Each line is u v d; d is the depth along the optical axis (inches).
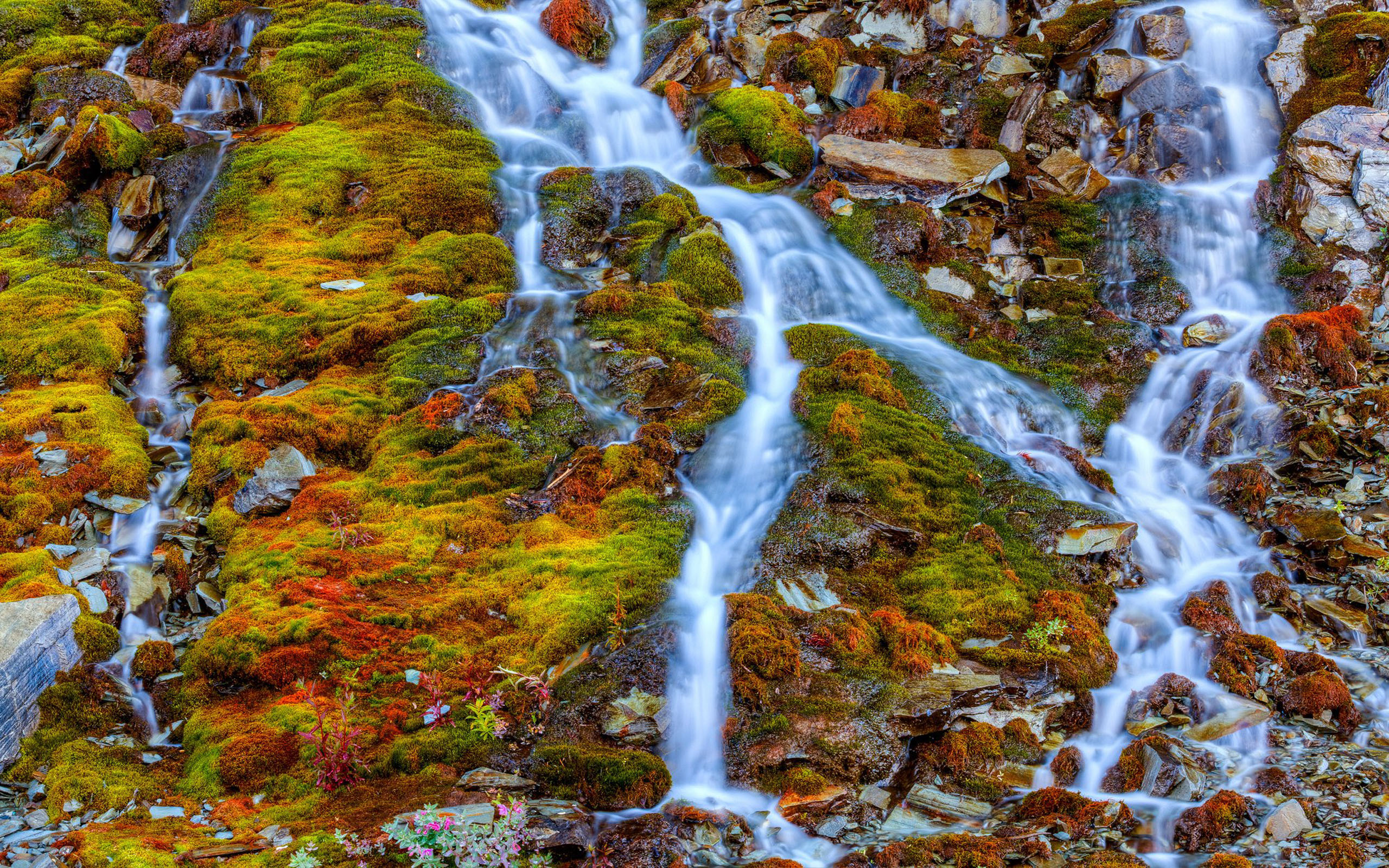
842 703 233.6
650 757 214.7
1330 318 375.6
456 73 478.3
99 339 335.0
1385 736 235.9
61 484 283.0
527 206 408.8
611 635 245.9
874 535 282.2
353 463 310.8
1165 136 452.4
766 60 494.6
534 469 304.7
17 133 436.8
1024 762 229.0
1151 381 375.9
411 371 333.7
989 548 281.6
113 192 406.3
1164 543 301.1
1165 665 263.4
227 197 404.8
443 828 186.4
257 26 492.1
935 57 492.4
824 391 338.3
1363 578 291.0
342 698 226.1
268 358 339.3
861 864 198.5
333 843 190.5
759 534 283.1
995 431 342.0
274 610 249.0
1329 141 421.1
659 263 390.9
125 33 493.7
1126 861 197.6
